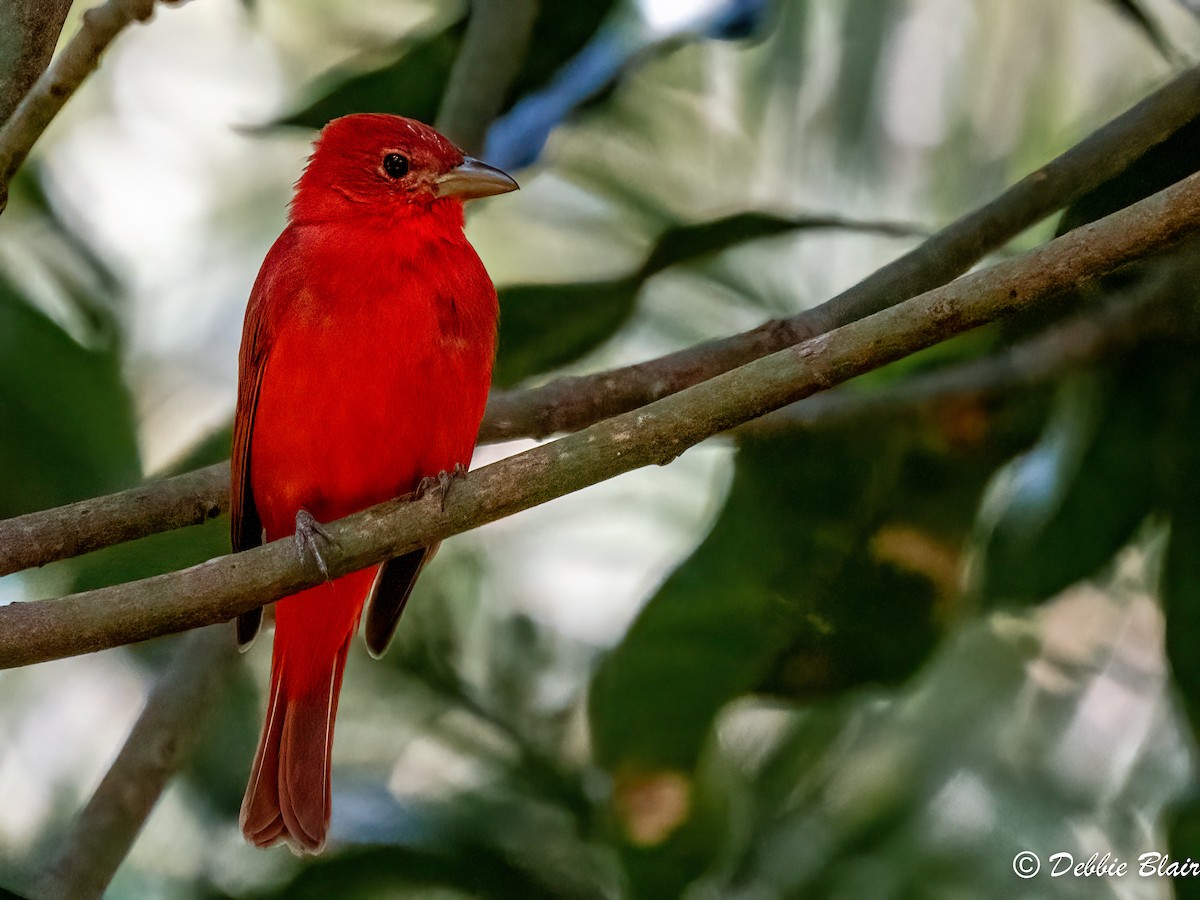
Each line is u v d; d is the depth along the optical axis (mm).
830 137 12336
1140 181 9406
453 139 10945
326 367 8969
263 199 13766
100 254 13039
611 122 12484
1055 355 10109
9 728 12008
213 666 9797
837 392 10234
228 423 10758
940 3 12320
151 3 7613
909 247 12008
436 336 9039
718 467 12180
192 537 10234
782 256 12062
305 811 9688
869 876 10258
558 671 11336
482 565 11711
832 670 9836
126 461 10781
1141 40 12023
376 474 9273
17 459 10586
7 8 7844
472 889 10125
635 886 9453
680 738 9664
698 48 12477
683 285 12078
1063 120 12109
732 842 10211
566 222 12930
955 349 10656
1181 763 10719
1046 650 11148
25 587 10875
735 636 9797
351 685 11484
